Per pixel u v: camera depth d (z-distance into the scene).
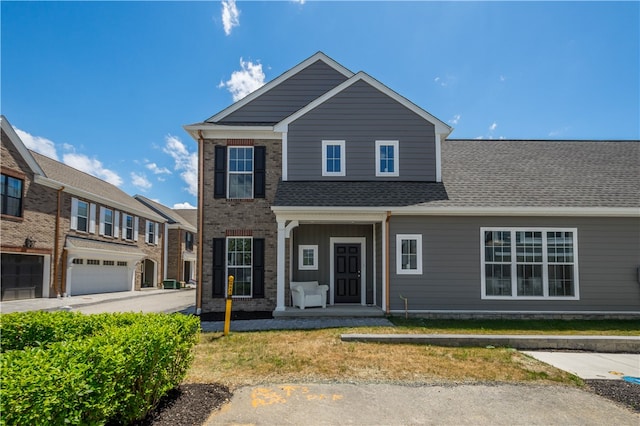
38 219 17.45
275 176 12.59
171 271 32.00
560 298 10.69
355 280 13.03
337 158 12.20
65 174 21.19
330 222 12.30
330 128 12.23
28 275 17.08
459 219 10.91
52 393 2.52
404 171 12.08
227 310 8.49
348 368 5.84
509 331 8.74
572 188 11.55
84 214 21.05
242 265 12.39
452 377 5.52
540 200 10.95
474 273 10.75
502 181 11.99
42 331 5.35
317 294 11.96
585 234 10.88
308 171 12.10
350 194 11.25
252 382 5.19
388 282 10.75
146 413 3.87
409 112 12.26
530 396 4.85
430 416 4.21
